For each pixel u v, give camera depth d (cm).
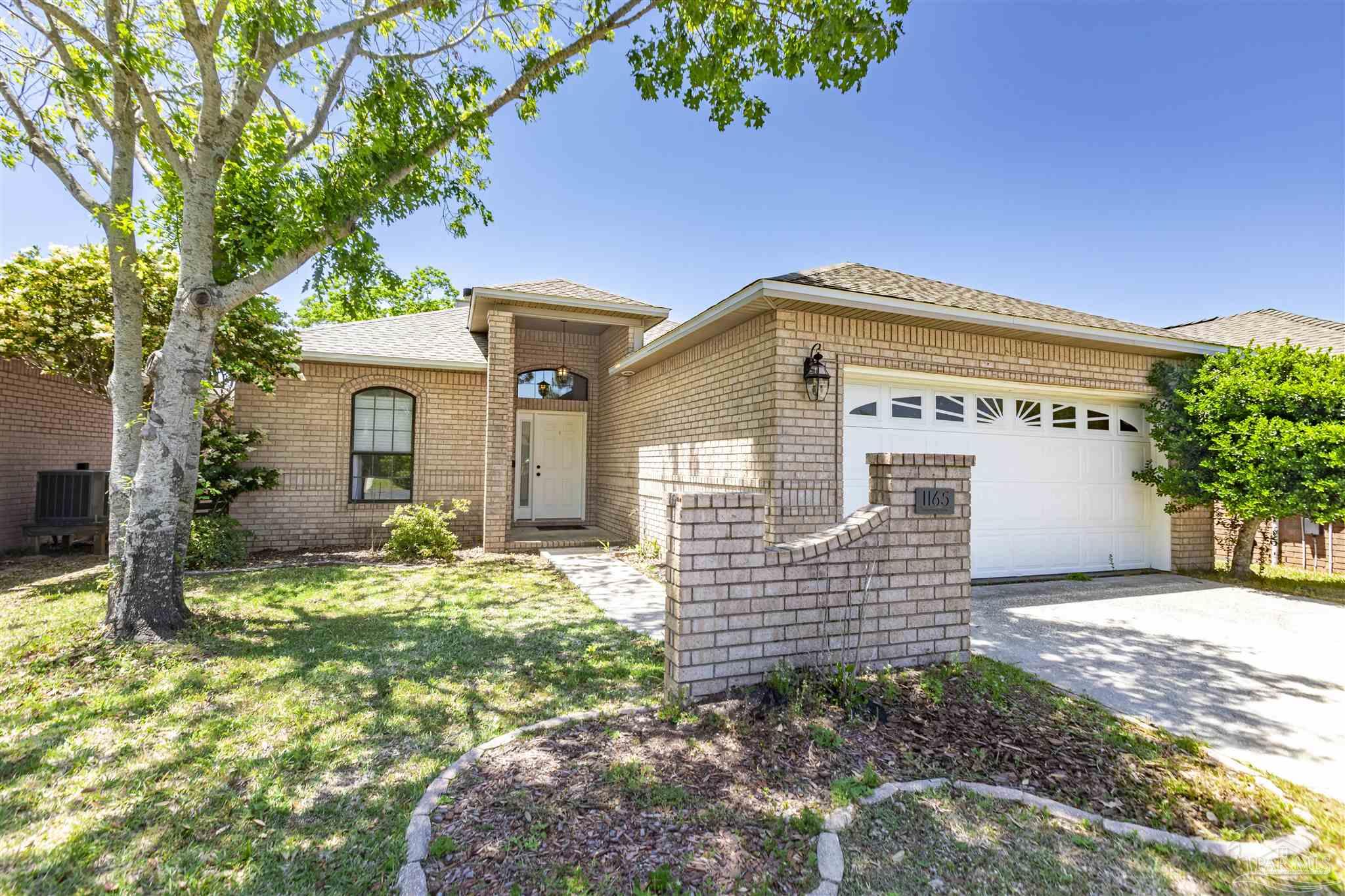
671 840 219
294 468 1018
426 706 352
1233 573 802
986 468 744
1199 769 278
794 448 614
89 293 757
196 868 211
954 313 631
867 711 322
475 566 838
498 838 220
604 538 1066
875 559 386
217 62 558
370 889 200
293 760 289
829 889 192
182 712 342
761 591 355
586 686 385
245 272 548
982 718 325
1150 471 820
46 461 995
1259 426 679
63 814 243
